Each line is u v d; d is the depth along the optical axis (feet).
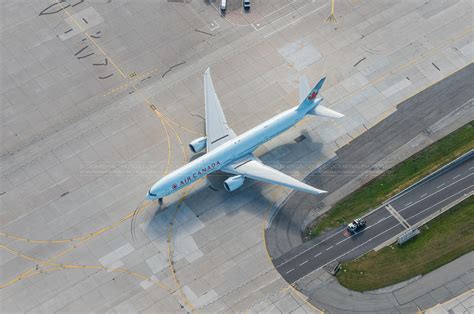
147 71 527.40
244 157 460.96
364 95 510.17
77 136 492.54
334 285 419.33
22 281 424.87
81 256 434.71
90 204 458.09
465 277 418.10
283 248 436.35
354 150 482.28
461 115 496.23
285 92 513.04
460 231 437.58
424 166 470.39
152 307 413.39
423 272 421.59
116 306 414.41
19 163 479.82
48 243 440.45
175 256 433.89
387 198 456.45
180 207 455.63
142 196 460.55
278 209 454.81
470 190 457.27
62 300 417.08
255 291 418.51
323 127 494.18
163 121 498.69
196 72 526.16
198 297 416.67
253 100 508.94
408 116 497.05
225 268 428.56
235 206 456.04
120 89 517.55
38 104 510.58
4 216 453.58
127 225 447.83
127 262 432.25
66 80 522.88
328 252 433.48
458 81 514.68
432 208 449.89
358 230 442.09
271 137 465.47
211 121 472.44
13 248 438.81
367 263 427.33
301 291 417.49
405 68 524.11
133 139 489.67
